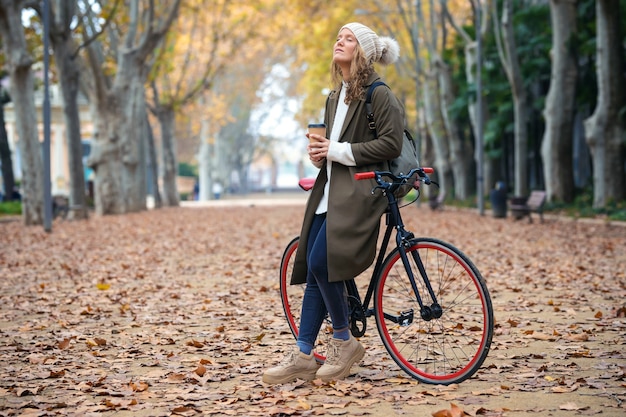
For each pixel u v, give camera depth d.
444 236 18.08
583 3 26.67
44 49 21.62
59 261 13.34
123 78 32.88
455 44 37.00
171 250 15.32
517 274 10.51
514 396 4.32
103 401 4.42
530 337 6.05
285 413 4.07
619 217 20.77
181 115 46.56
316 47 42.22
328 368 4.78
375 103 4.62
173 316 7.54
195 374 4.97
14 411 4.23
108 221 27.00
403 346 5.21
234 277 10.75
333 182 4.65
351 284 4.93
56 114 56.56
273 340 6.20
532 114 36.50
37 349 6.00
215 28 41.38
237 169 88.06
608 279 9.71
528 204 24.00
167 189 46.47
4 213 31.39
